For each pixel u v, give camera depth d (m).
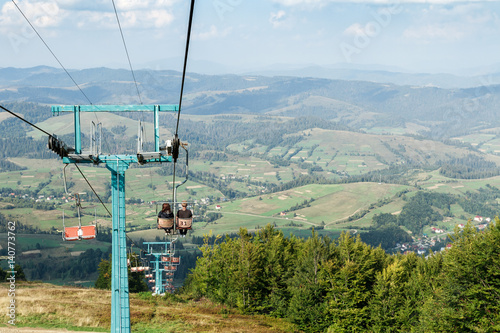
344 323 51.97
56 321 34.66
